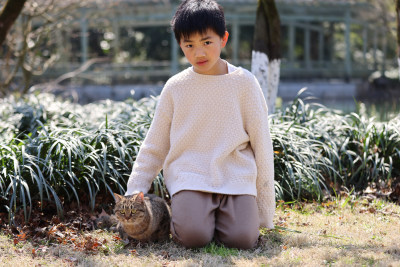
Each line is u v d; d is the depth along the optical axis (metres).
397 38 6.07
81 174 4.33
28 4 9.01
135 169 3.50
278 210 4.38
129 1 19.36
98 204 4.36
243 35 24.67
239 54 24.62
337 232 3.75
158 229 3.46
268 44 6.03
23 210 4.03
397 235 3.65
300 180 4.60
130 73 21.09
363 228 3.87
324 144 5.12
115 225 3.86
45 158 4.25
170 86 3.39
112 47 23.62
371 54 29.75
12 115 6.10
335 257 3.06
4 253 3.29
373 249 3.23
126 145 4.50
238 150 3.34
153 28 24.64
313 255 3.10
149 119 5.18
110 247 3.41
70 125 5.60
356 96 20.44
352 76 23.16
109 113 6.45
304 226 3.96
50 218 4.03
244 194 3.29
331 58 25.25
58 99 8.02
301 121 5.70
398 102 16.16
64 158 4.29
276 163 4.82
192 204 3.23
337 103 17.55
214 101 3.29
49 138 4.36
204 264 2.96
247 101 3.33
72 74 11.44
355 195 4.85
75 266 3.05
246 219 3.25
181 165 3.32
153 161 3.50
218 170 3.28
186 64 21.48
